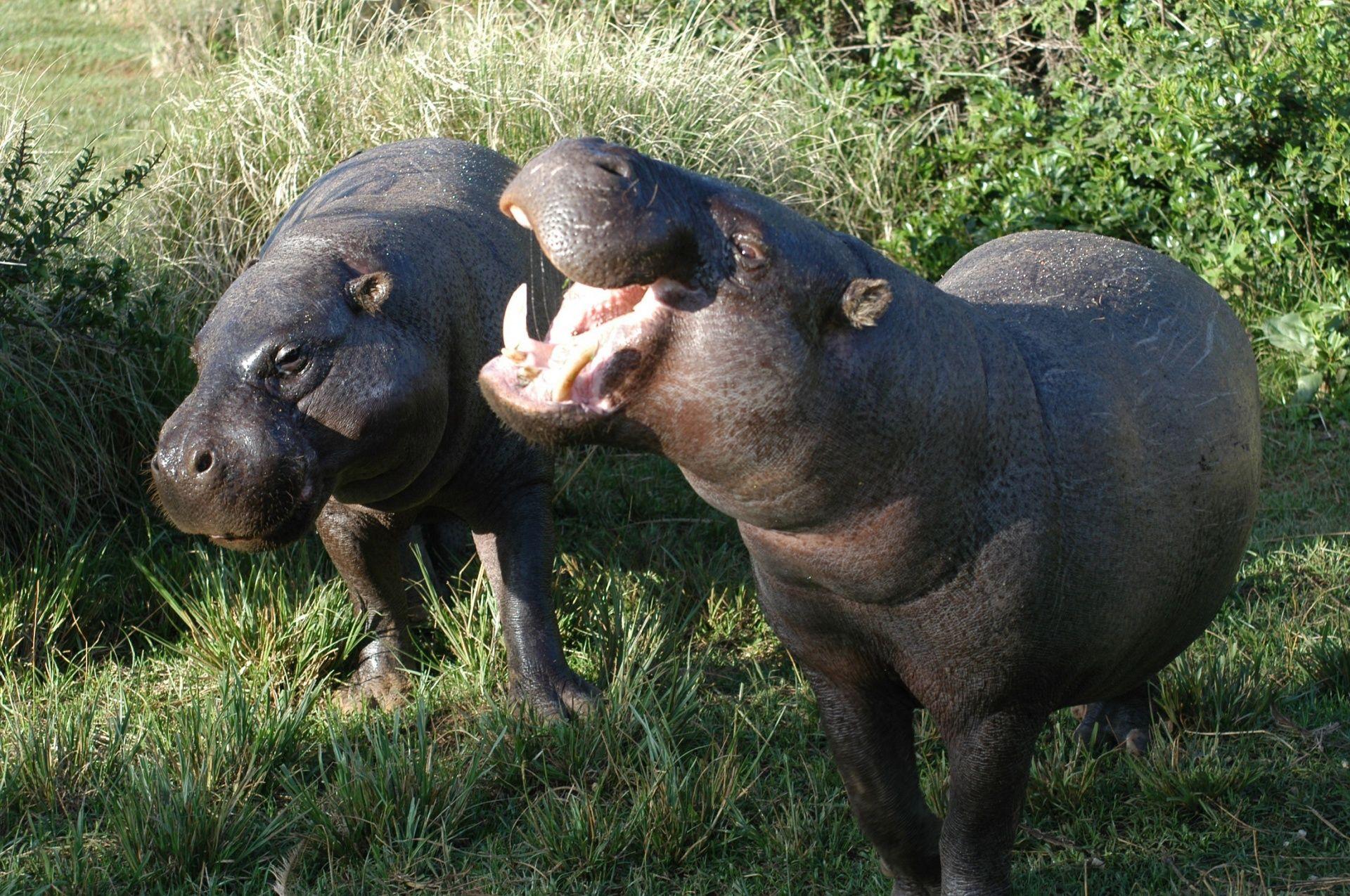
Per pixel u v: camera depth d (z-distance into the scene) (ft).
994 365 10.66
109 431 21.93
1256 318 26.81
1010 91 30.78
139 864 13.98
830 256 9.52
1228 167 27.73
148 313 22.21
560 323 9.50
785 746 16.37
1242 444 12.53
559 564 20.59
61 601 18.89
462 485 16.87
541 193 8.66
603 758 15.88
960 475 10.14
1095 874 13.76
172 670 18.44
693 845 14.21
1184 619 12.55
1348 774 15.02
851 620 10.87
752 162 29.14
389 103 27.76
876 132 31.48
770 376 9.17
